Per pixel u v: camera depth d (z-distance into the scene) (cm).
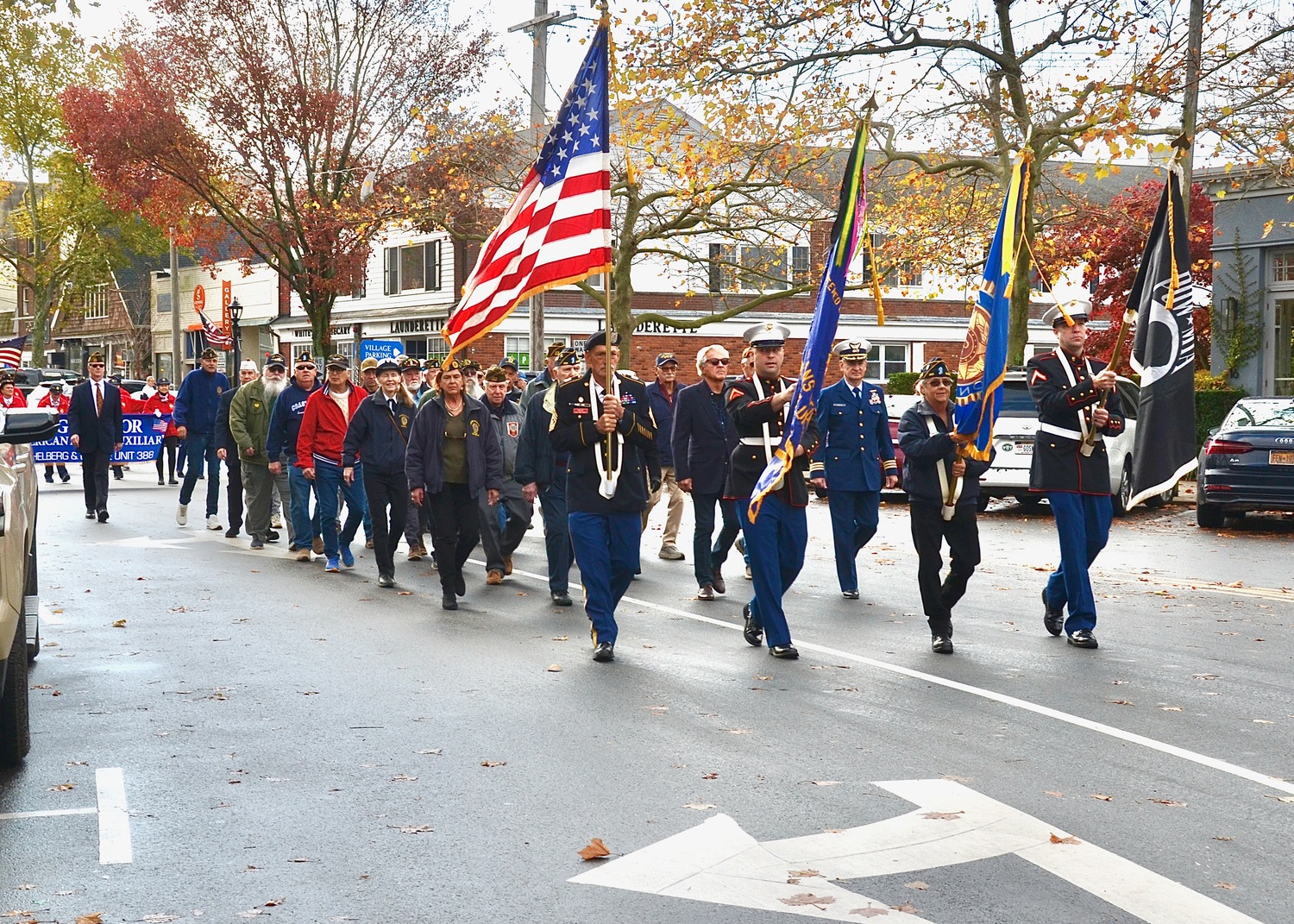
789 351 4728
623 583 916
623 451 891
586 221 942
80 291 6550
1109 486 934
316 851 514
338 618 1053
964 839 520
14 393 2742
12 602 573
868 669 848
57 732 699
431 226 3325
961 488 894
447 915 450
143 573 1309
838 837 524
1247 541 1642
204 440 1755
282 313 5966
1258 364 2684
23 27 5212
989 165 2380
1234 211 2698
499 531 1289
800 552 908
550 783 599
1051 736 677
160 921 446
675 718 718
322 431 1330
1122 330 954
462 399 1115
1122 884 472
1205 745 661
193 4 3641
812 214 2800
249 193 4016
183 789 597
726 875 484
